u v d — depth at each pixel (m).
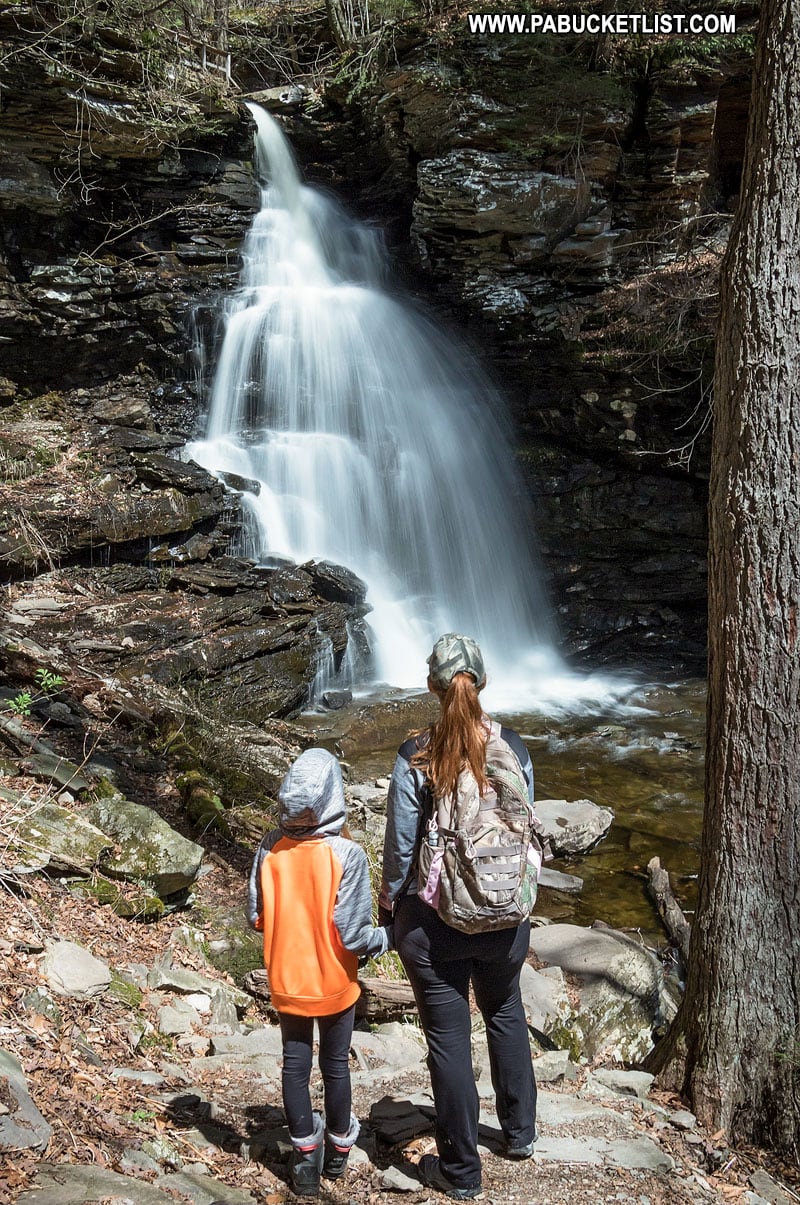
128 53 12.49
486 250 14.82
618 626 14.50
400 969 5.74
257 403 14.57
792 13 4.09
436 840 3.03
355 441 14.43
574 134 13.99
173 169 14.22
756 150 4.23
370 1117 3.80
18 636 9.14
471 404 14.97
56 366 13.48
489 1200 3.25
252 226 15.38
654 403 14.09
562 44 13.71
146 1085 3.76
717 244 14.59
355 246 16.59
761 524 4.18
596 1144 3.77
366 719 10.69
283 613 11.48
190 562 11.83
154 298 13.83
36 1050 3.64
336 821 3.13
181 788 7.42
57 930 4.90
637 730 11.37
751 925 4.37
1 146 11.98
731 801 4.38
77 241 13.43
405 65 14.45
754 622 4.23
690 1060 4.62
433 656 3.20
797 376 4.10
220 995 4.97
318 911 3.08
